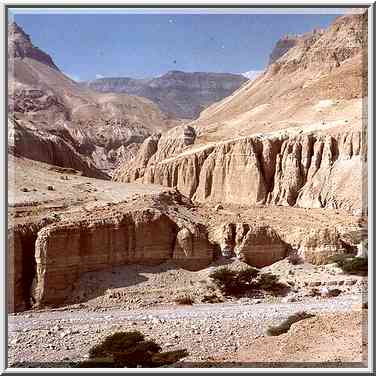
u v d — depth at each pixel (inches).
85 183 2169.0
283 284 1708.9
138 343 1168.2
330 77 4709.6
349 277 1776.6
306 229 1961.1
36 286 1471.5
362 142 3193.9
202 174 3806.6
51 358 1145.4
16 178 1974.7
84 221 1587.1
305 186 3380.9
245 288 1656.0
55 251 1498.5
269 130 4079.7
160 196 2020.2
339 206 3031.5
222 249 1827.0
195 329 1317.7
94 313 1445.6
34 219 1589.6
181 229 1739.7
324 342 1001.5
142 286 1582.2
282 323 1328.7
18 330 1301.7
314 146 3538.4
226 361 1028.5
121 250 1641.2
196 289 1622.8
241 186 3560.5
